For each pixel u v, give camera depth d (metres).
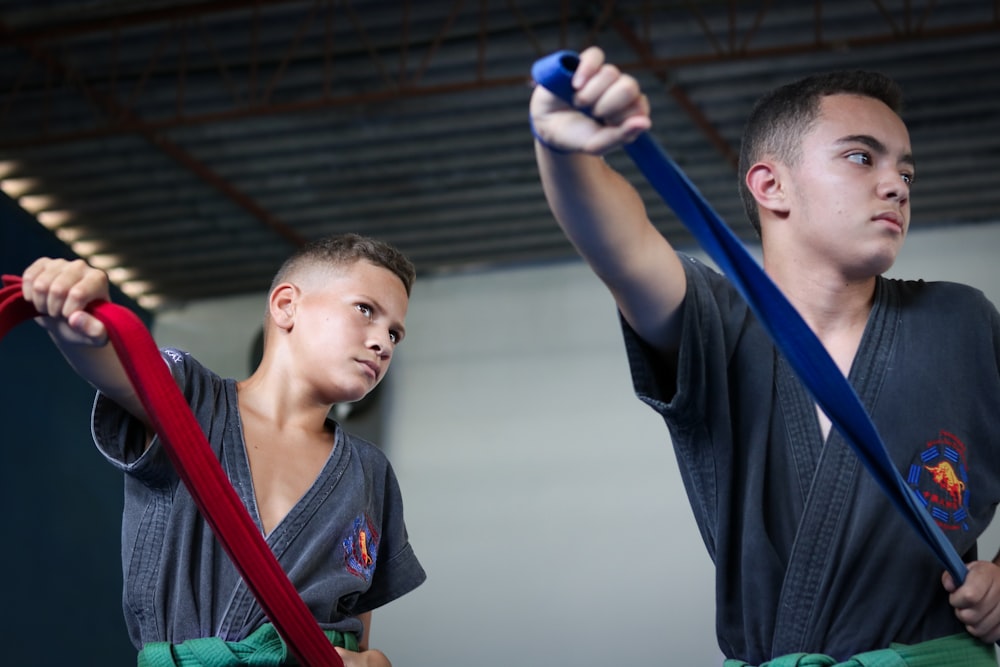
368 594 2.41
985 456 1.82
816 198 1.87
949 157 9.08
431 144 9.17
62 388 9.65
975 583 1.68
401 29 8.27
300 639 1.80
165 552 1.99
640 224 1.71
